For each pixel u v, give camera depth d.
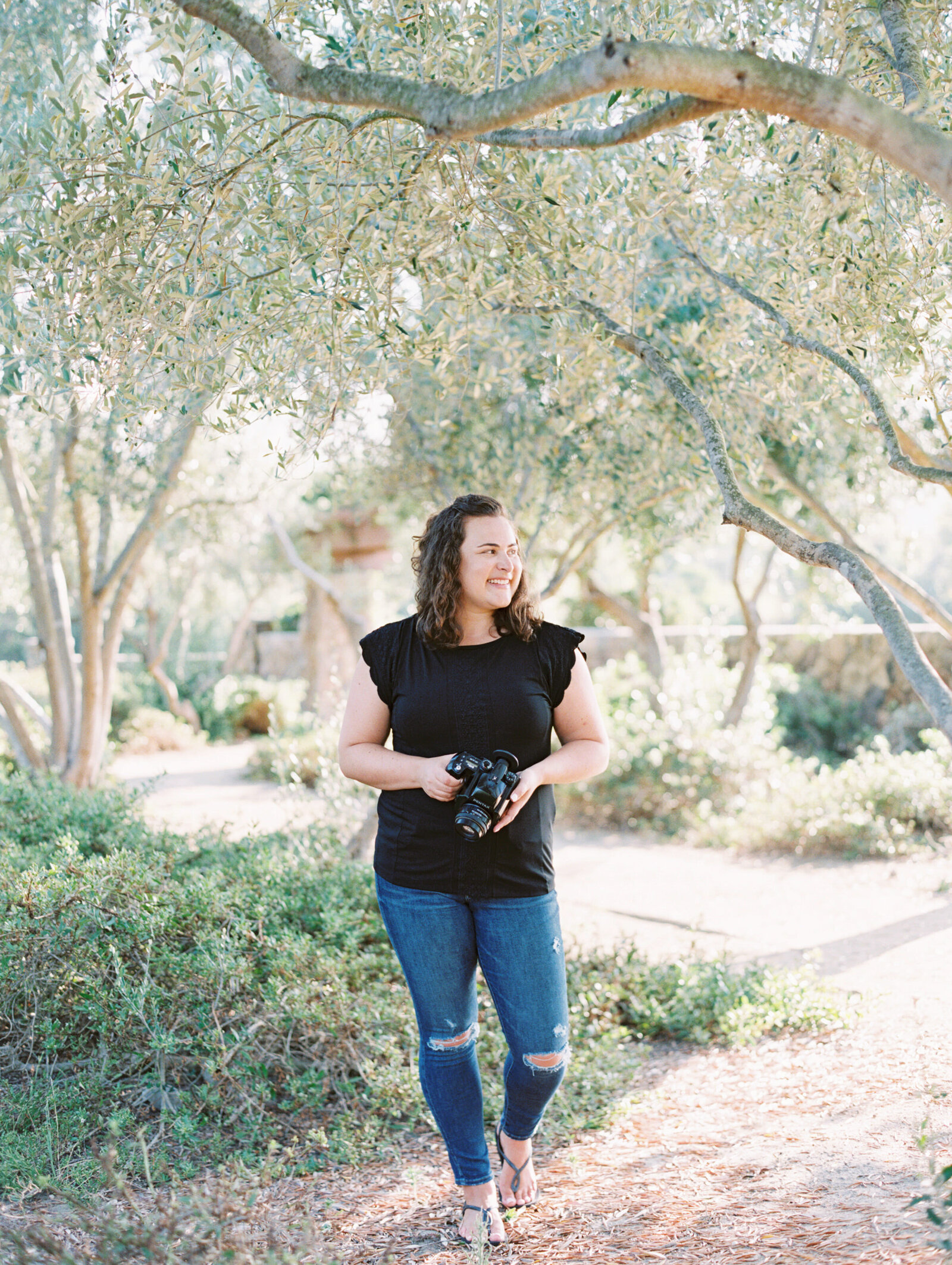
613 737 10.08
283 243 2.89
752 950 5.43
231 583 23.97
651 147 3.25
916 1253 1.90
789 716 12.57
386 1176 2.82
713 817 8.99
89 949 3.21
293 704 17.97
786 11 3.04
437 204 2.81
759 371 4.29
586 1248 2.28
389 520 12.73
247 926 3.52
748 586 19.86
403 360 3.14
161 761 15.82
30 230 2.74
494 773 2.21
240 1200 2.42
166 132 2.87
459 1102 2.39
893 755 10.60
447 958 2.35
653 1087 3.59
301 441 3.08
